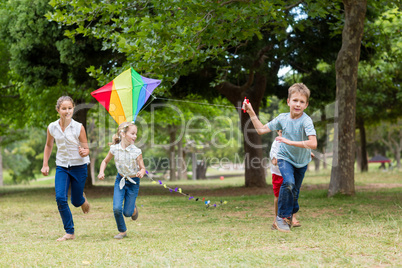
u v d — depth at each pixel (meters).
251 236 5.16
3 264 3.87
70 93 16.78
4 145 31.84
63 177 5.52
